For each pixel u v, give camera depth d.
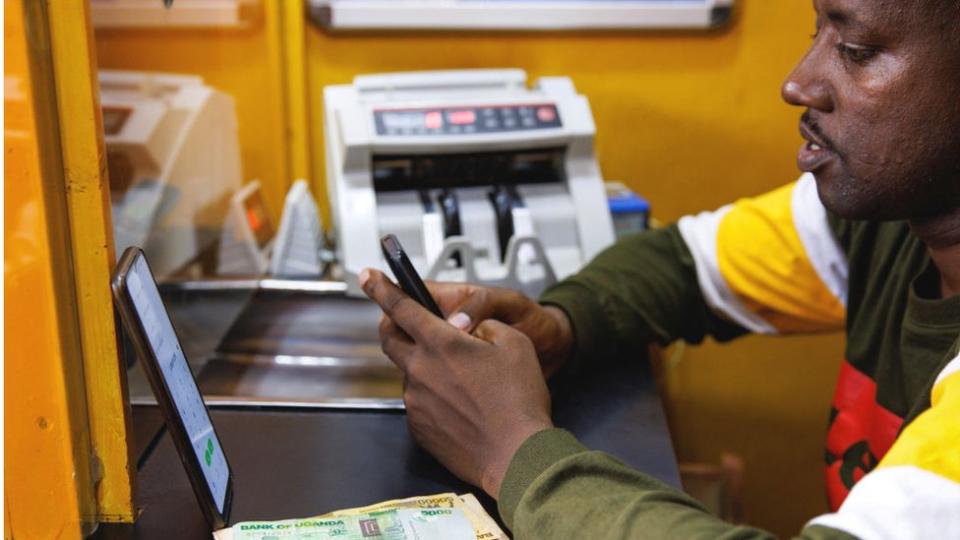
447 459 0.88
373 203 1.33
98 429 0.76
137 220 1.01
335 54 1.68
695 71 1.73
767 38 1.71
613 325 1.14
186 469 0.75
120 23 0.96
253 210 1.47
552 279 1.31
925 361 0.94
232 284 1.30
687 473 1.91
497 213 1.35
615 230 1.48
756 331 1.25
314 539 0.74
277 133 1.67
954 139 0.82
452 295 1.03
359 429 0.97
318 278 1.40
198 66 1.22
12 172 0.65
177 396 0.76
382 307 0.89
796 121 1.75
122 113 0.96
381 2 1.64
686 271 1.24
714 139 1.77
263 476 0.88
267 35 1.58
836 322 1.22
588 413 1.02
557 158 1.45
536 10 1.66
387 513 0.78
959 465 0.62
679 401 1.95
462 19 1.66
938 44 0.79
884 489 0.62
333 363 1.14
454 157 1.40
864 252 1.11
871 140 0.83
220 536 0.75
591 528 0.71
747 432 1.97
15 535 0.70
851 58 0.83
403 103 1.38
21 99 0.65
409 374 0.90
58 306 0.70
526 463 0.80
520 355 0.89
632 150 1.78
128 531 0.78
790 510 2.02
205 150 1.26
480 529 0.77
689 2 1.68
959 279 0.91
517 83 1.53
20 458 0.69
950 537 0.60
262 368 1.12
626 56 1.71
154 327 0.75
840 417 1.14
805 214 1.17
